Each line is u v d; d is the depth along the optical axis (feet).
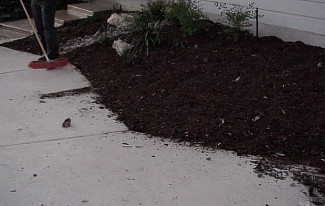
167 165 16.35
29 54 29.86
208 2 30.48
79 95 22.89
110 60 26.53
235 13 27.71
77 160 16.99
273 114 18.48
